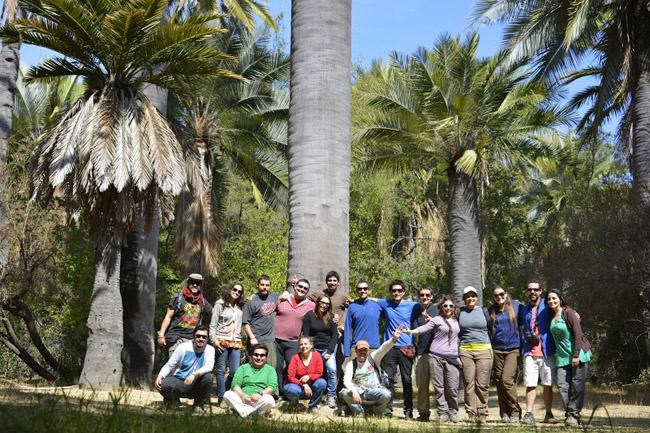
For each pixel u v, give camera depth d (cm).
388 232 3266
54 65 1454
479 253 2294
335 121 1131
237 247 3089
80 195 1398
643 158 1948
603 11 2130
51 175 1336
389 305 1042
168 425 460
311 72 1135
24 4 1348
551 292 1008
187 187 1526
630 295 2088
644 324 2148
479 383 1009
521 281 2881
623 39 1953
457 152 2322
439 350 1008
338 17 1152
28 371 2266
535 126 2338
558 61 2181
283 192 2880
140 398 1095
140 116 1416
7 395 643
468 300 1023
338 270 1110
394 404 1539
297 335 1060
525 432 671
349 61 1167
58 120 1454
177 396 901
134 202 1447
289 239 1134
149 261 1889
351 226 3192
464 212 2291
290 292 1102
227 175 3027
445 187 3444
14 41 1389
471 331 1018
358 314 1021
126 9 1317
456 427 736
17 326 2248
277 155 2823
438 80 2353
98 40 1378
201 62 1452
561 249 2272
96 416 465
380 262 3098
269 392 891
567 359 985
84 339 2398
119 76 1432
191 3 2359
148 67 1438
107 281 1466
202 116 2442
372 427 574
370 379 974
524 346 1038
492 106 2355
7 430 381
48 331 2284
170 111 2605
